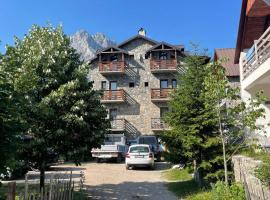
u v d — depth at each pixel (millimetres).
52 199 8648
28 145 11055
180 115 13484
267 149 13016
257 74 14391
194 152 13094
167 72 36062
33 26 13156
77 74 12344
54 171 20500
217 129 13023
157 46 35625
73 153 11867
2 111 7637
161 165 23578
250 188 9062
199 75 13633
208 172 13141
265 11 15367
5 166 7496
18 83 10477
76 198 11445
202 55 14023
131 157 21062
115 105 36031
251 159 10594
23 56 12094
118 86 36500
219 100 11305
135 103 35969
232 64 31141
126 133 35406
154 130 34719
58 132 11273
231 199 9773
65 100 11703
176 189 13922
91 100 12273
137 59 36875
